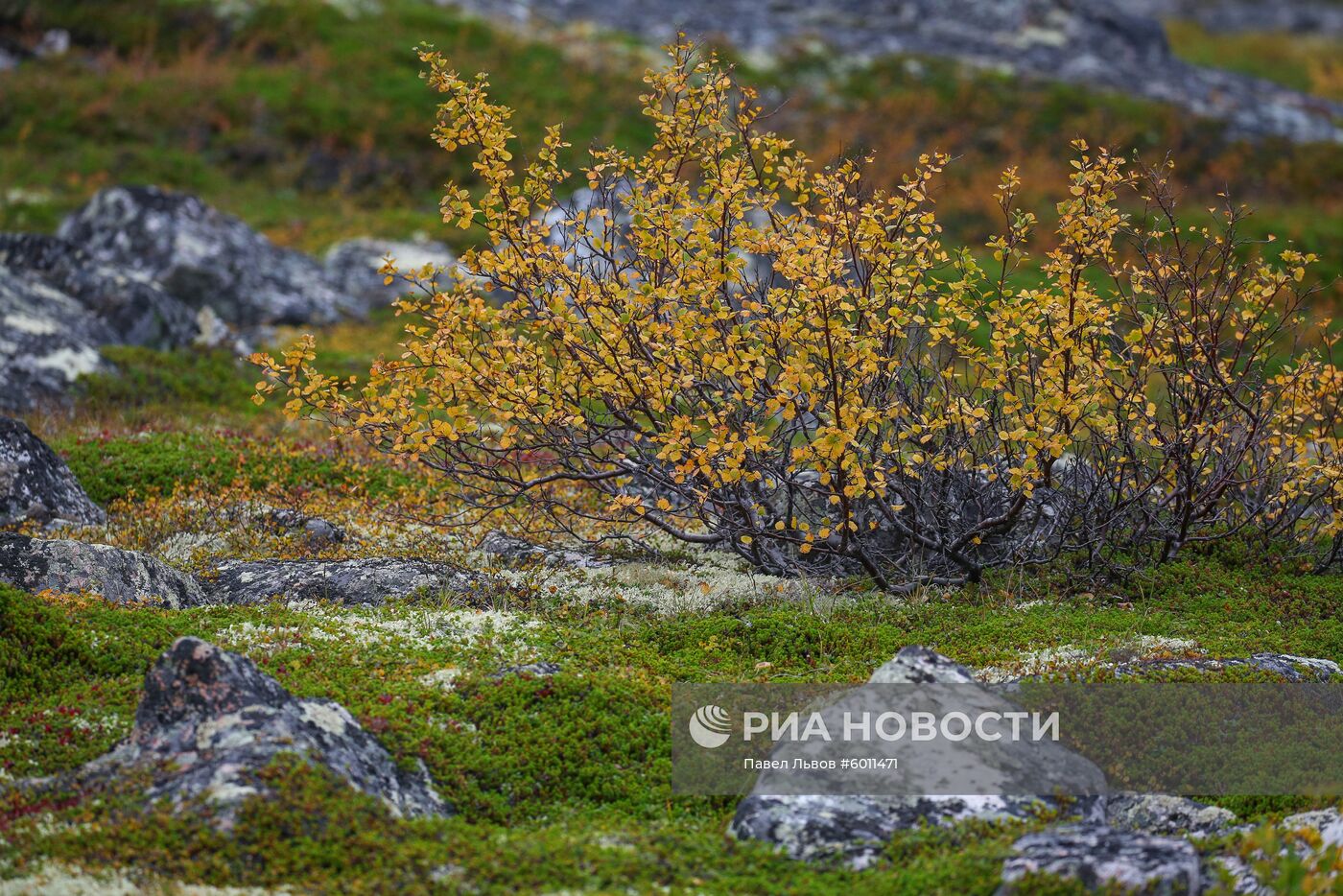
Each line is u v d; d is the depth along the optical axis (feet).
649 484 43.24
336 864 21.21
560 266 35.45
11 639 28.71
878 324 34.47
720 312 34.94
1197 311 37.14
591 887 21.50
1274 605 37.68
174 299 70.74
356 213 94.79
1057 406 33.27
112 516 43.78
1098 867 20.58
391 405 34.71
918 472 36.88
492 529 42.63
